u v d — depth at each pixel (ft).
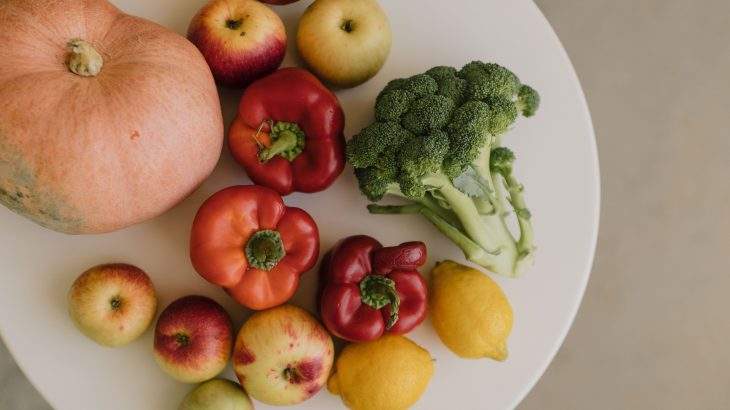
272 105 2.25
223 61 2.23
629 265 3.61
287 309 2.23
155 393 2.27
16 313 2.23
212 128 2.09
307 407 2.33
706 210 3.65
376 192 2.28
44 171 1.94
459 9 2.51
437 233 2.45
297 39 2.34
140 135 1.98
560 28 3.56
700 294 3.65
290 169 2.31
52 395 2.23
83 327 2.17
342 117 2.31
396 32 2.48
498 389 2.41
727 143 3.62
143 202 2.06
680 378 3.64
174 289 2.32
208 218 2.18
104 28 2.05
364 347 2.27
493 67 2.26
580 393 3.59
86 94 1.96
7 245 2.25
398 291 2.29
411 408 2.37
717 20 3.62
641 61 3.61
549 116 2.52
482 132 2.19
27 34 1.96
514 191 2.39
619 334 3.61
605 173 3.60
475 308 2.28
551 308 2.46
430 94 2.22
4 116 1.92
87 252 2.29
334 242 2.40
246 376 2.21
